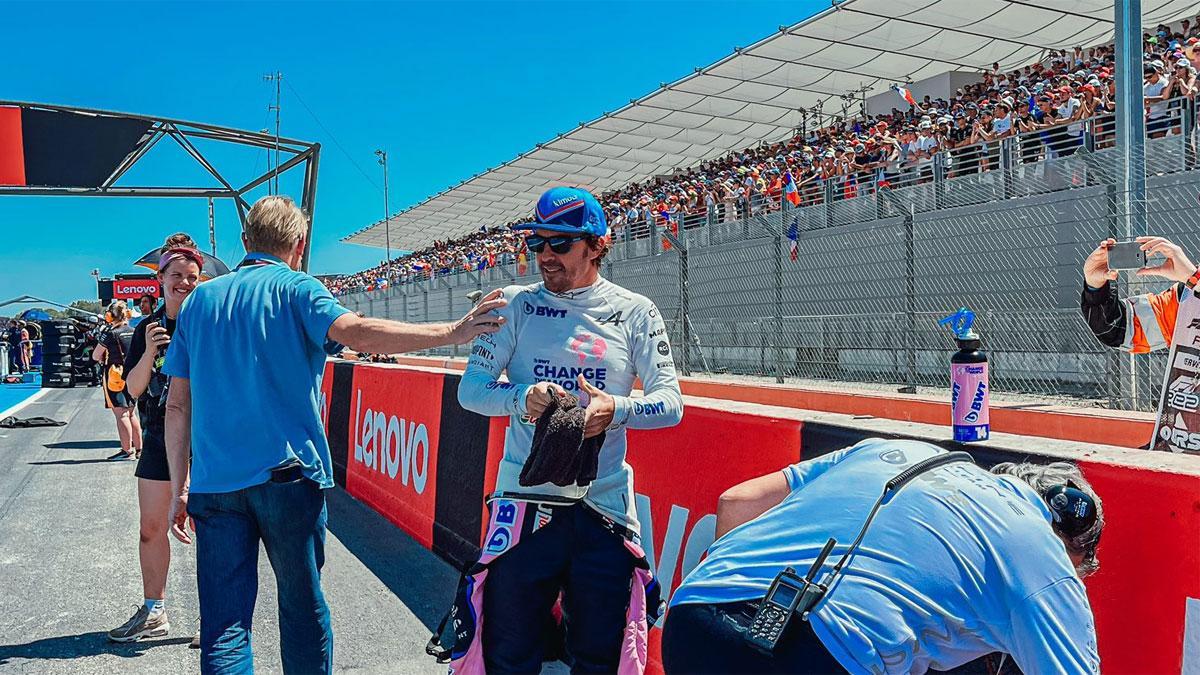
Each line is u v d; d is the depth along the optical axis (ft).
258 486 8.37
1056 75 49.65
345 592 14.56
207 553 8.45
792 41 62.28
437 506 16.79
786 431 8.75
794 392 32.22
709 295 42.47
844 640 4.82
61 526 20.31
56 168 47.73
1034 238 28.73
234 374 8.48
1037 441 6.95
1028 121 40.16
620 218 71.61
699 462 10.00
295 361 8.60
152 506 12.69
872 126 60.80
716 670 5.15
